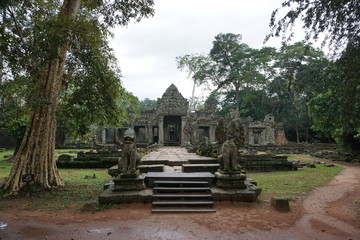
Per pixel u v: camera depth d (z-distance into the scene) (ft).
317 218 21.09
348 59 19.31
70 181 37.22
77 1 33.71
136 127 131.54
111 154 56.80
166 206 23.48
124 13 36.50
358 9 18.08
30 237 17.13
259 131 134.51
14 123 41.45
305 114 136.67
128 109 121.80
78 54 29.76
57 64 31.94
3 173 45.06
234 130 33.12
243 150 59.67
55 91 32.32
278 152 108.37
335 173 48.42
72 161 55.52
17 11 24.43
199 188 25.94
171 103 113.09
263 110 157.58
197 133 125.18
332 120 25.35
